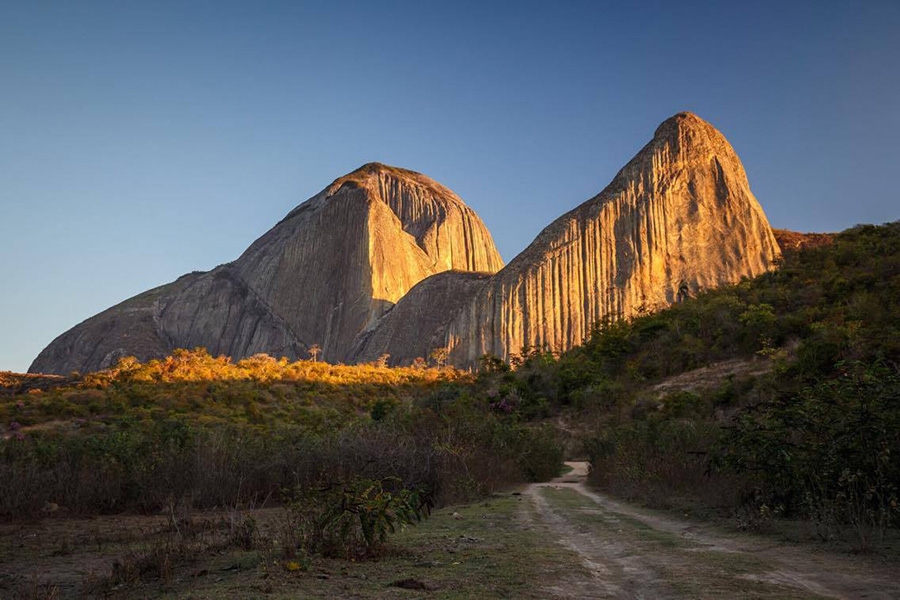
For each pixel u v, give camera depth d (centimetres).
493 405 4609
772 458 992
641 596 513
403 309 18012
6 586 689
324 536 747
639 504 1342
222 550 814
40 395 4328
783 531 848
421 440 1617
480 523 1027
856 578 568
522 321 14238
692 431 1758
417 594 521
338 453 1423
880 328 3962
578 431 4634
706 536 849
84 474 1427
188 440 1638
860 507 827
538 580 569
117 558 844
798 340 4822
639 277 14362
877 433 860
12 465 1412
